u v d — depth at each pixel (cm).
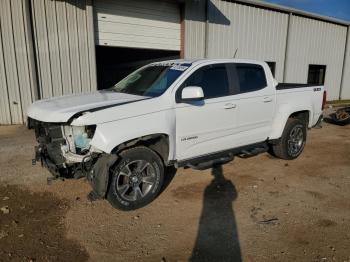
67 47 960
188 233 357
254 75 548
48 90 953
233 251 324
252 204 430
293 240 344
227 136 505
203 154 483
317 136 891
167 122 420
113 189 388
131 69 1912
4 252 316
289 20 1580
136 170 408
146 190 421
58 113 376
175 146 441
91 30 991
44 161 415
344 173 562
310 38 1734
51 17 920
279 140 605
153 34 1145
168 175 534
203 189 479
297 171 568
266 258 312
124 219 387
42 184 490
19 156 629
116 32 1056
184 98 421
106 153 381
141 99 417
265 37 1505
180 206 423
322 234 356
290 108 595
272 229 366
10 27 875
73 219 385
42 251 319
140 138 404
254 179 523
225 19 1321
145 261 308
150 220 386
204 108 462
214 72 490
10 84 904
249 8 1400
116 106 386
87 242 337
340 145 779
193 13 1212
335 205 431
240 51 1415
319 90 661
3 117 916
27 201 430
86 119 362
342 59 1984
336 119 1084
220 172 554
